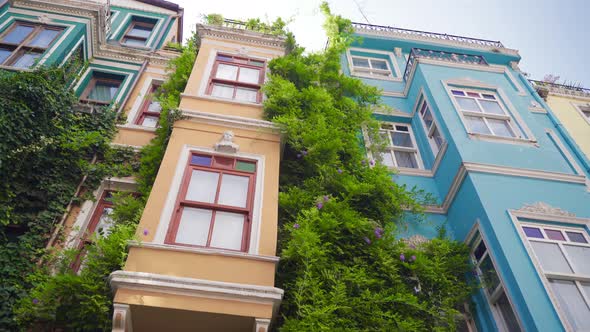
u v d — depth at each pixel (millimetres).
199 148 8039
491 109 10953
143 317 5844
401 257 7473
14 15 11695
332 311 6152
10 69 10016
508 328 7305
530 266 7375
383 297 6781
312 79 10375
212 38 11172
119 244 6316
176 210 6941
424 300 7375
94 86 12000
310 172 8453
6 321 6098
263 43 11352
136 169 9055
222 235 6809
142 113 11188
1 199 7520
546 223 8219
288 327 5824
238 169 7824
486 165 9188
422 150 11578
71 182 8438
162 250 6285
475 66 12289
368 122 10438
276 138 8539
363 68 14477
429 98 11438
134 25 15773
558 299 7027
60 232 7672
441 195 10039
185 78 10508
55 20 11875
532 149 9812
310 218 7215
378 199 8500
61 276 6070
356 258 7172
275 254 6711
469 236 8555
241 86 10023
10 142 7941
